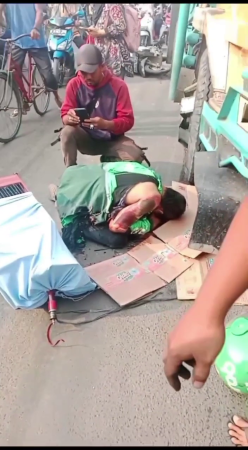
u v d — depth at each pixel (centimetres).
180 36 363
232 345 186
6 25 527
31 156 443
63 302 248
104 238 289
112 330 232
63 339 227
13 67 489
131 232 291
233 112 253
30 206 244
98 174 292
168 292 255
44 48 516
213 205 254
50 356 218
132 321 238
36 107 546
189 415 189
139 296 249
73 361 215
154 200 275
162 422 186
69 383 204
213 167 269
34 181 386
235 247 82
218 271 82
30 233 233
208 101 301
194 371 82
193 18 333
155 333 230
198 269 267
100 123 330
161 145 469
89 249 292
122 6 557
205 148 320
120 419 188
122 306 244
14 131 487
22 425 186
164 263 272
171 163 423
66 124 343
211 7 327
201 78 327
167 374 86
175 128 523
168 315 241
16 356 218
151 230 298
